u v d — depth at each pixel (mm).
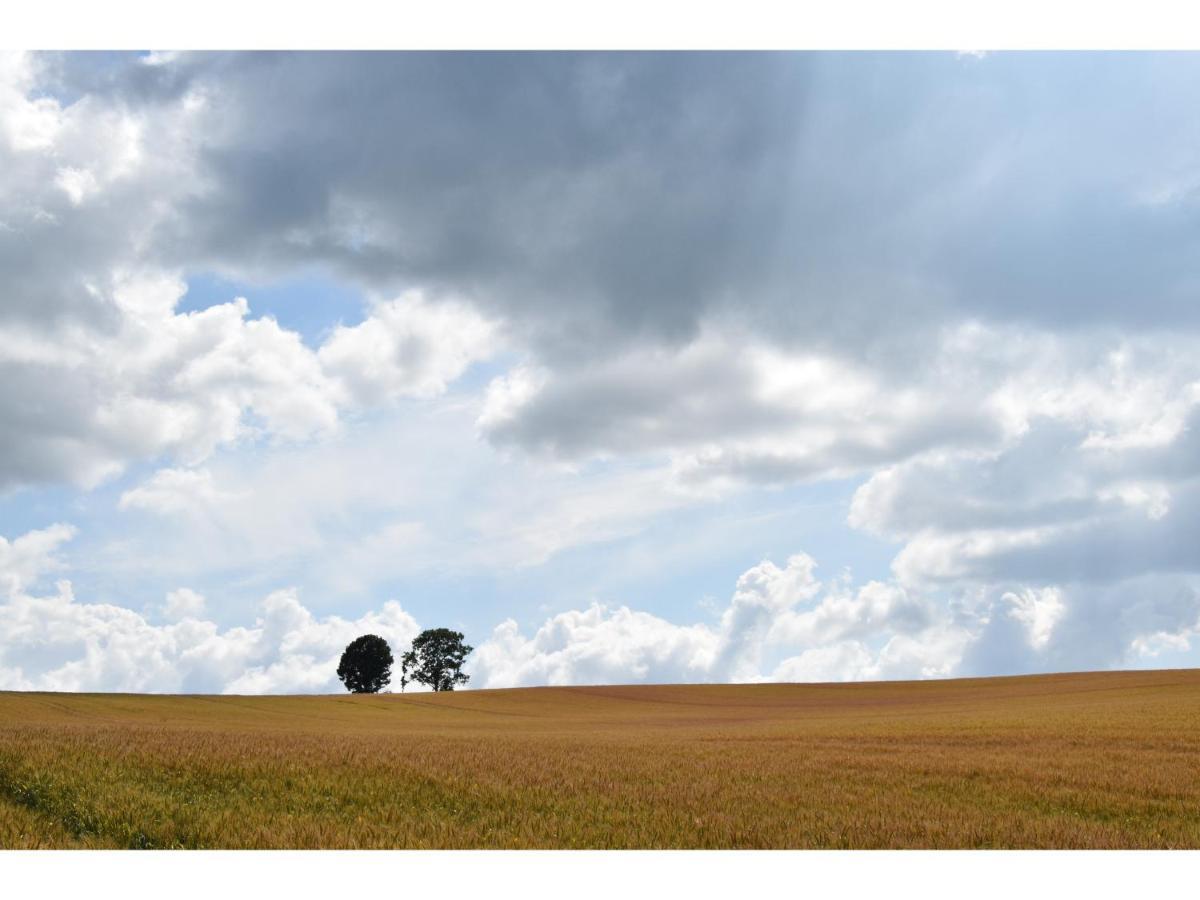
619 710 83938
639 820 15367
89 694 73812
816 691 99562
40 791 15852
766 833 14461
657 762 24078
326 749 23484
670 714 77188
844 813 16297
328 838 13586
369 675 112875
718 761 24578
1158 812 17406
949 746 30266
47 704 64062
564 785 19000
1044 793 19203
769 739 35156
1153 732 33781
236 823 14273
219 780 17766
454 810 16312
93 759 18797
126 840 13453
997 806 17719
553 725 61125
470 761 22703
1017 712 51438
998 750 28641
